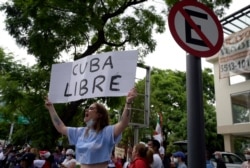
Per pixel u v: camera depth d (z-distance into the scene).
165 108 24.86
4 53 12.03
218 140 23.20
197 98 3.45
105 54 2.94
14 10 10.19
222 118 16.81
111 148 2.32
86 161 2.26
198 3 3.45
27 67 11.41
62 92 3.25
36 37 9.54
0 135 22.81
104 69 2.89
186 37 3.31
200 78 3.53
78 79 3.12
